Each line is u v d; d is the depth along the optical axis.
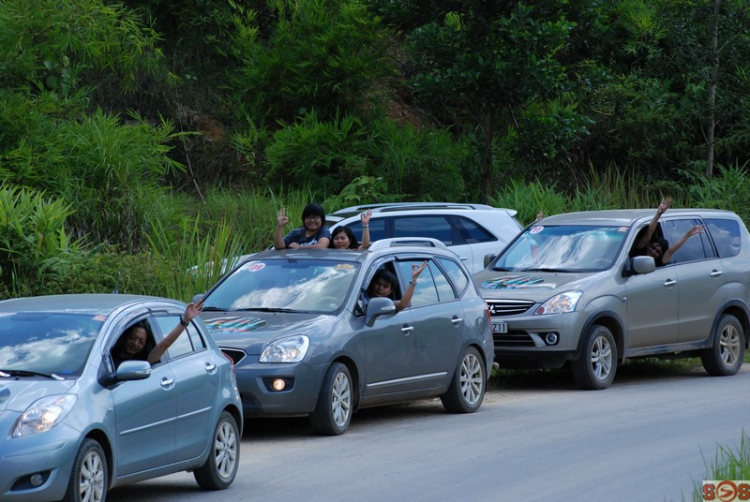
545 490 26.08
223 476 27.33
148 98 73.94
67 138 60.78
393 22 75.31
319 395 33.66
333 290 36.16
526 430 35.16
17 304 26.08
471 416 38.91
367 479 27.66
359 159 73.44
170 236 58.50
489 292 45.78
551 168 83.94
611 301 45.66
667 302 48.16
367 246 41.16
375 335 35.72
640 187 86.88
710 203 82.00
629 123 87.06
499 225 57.50
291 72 77.69
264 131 75.88
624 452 30.92
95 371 23.50
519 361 44.84
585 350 44.66
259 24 83.38
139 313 25.95
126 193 58.75
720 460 29.30
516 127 74.75
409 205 57.22
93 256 48.97
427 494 25.78
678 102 91.00
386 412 40.47
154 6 80.00
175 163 66.12
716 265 50.81
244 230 63.84
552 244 49.06
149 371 23.77
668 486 26.36
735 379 49.44
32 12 64.94
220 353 28.45
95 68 70.50
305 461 30.39
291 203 68.12
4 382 22.67
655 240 48.84
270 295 36.56
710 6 87.19
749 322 52.28
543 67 71.12
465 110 86.12
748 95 87.62
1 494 20.94
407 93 86.62
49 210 49.00
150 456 24.56
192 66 78.81
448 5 73.69
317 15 79.50
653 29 91.62
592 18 76.38
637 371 53.38
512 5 72.00
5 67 63.66
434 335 38.19
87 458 22.25
